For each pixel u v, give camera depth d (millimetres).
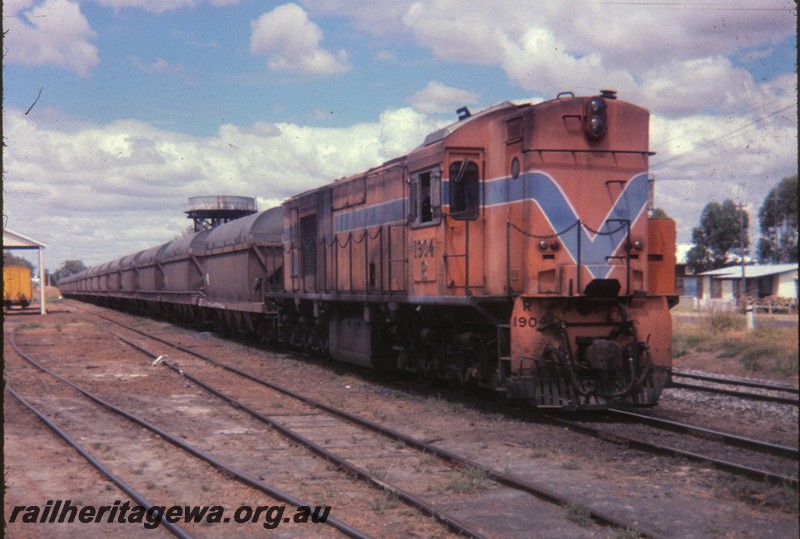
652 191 11008
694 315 33875
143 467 8547
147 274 40438
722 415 11484
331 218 17391
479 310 10789
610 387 10430
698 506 6715
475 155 11703
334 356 17609
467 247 11344
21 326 32688
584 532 6102
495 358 11508
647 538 5758
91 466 8578
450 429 10328
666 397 13141
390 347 15570
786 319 31656
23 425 11133
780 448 8484
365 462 8570
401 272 13508
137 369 18141
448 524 6203
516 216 10789
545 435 9758
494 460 8547
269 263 22953
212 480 7977
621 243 10570
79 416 11914
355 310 16547
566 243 10422
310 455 9055
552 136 10438
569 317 10555
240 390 14438
